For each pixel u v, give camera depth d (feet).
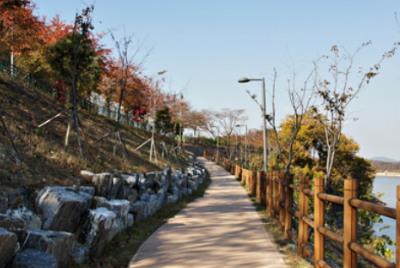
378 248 27.37
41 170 28.53
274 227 33.19
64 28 86.43
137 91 116.26
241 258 22.24
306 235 23.18
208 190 77.25
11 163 26.61
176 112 131.13
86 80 67.51
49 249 16.74
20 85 62.28
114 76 93.50
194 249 24.75
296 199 59.93
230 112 207.62
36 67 88.74
